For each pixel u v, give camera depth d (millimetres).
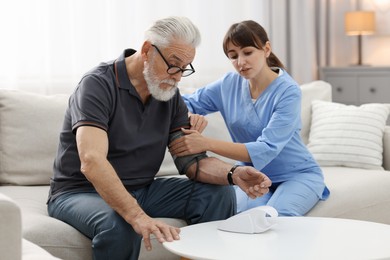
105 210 2293
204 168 2568
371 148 3561
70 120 2531
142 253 2436
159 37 2379
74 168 2510
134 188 2582
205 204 2531
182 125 2666
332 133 3639
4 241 1486
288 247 1989
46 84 3752
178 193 2574
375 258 1866
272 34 5008
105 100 2426
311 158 2977
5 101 3016
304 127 3805
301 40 5270
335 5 5758
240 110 2932
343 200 2973
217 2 4578
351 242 2033
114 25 4043
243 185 2467
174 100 2650
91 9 3902
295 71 5191
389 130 3652
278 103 2795
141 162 2580
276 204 2742
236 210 2625
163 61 2387
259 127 2869
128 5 4090
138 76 2512
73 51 3850
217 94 3045
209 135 3436
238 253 1933
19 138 2990
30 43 3672
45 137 3020
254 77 2861
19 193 2838
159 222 2176
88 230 2307
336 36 5805
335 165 3605
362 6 5906
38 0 3686
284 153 2902
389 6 5773
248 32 2730
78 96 2422
